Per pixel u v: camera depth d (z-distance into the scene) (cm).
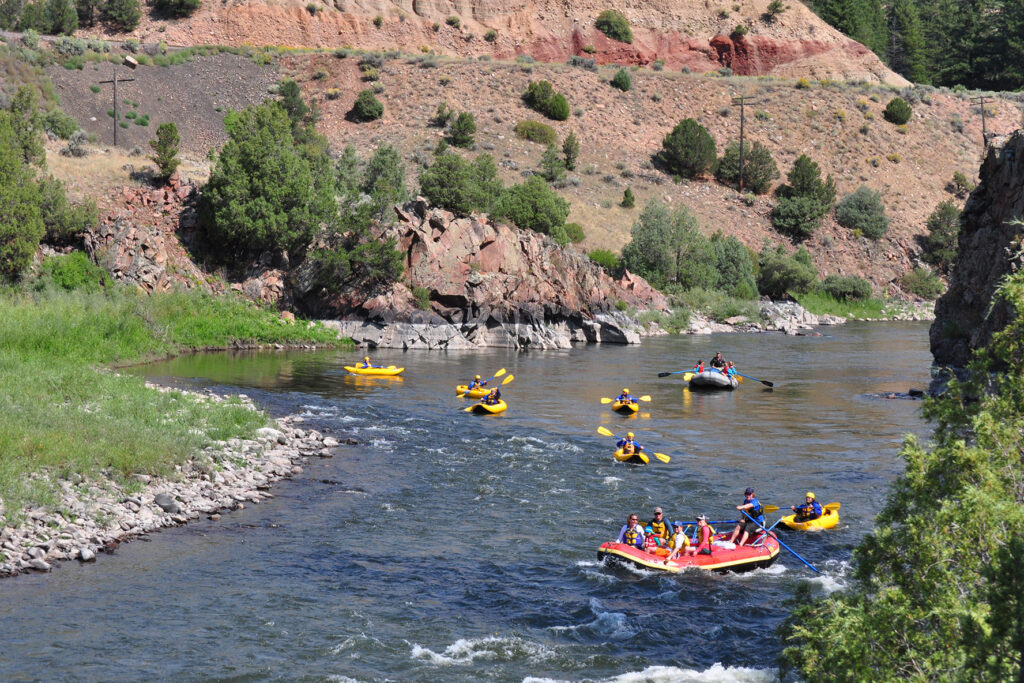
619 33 15262
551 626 2183
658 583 2469
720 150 13362
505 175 11338
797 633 1431
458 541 2748
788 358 7419
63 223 7150
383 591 2355
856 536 2884
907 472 1473
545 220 9200
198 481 3130
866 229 12562
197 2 13425
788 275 11144
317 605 2245
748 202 12512
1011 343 1485
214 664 1914
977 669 1133
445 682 1880
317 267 7712
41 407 3553
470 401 5109
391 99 12425
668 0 16175
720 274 10688
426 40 14288
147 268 7212
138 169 8369
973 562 1288
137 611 2156
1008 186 4950
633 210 11525
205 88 11731
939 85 17750
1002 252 4816
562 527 2903
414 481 3394
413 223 7988
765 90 14625
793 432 4444
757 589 2444
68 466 2906
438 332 7675
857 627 1298
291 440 3906
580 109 13175
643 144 13162
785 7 16538
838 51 16238
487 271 8044
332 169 9119
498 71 13338
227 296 7544
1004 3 17700
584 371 6488
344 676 1889
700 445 4134
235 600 2250
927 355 7656
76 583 2298
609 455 3881
